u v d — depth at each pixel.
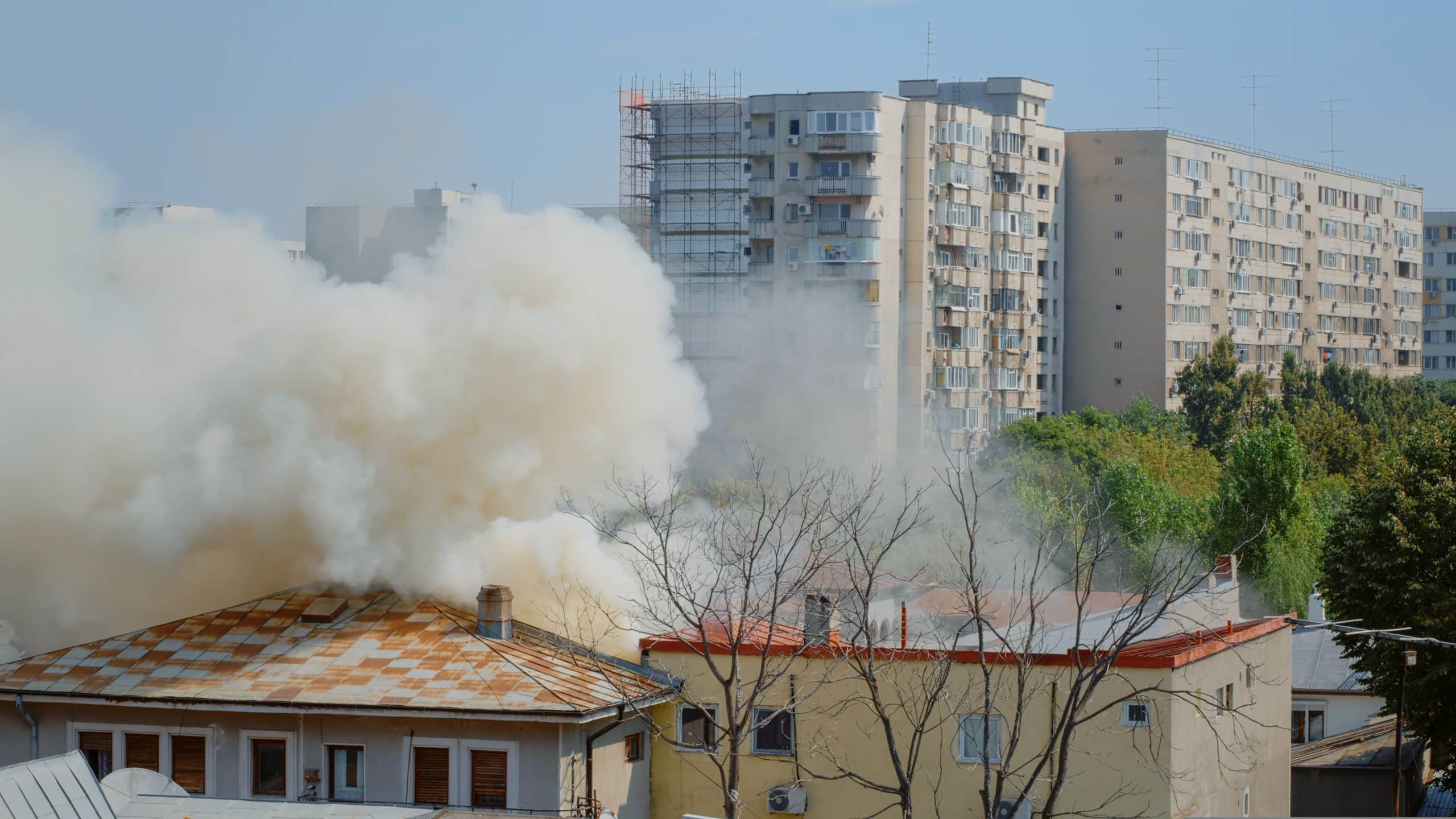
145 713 27.77
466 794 26.47
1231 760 30.17
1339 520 49.88
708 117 103.75
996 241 112.06
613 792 27.58
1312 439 107.69
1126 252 120.00
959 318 107.88
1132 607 32.59
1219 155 126.12
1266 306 133.38
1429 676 44.25
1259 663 32.28
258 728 27.30
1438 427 50.00
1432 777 53.41
